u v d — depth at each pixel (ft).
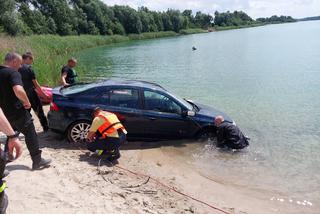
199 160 27.02
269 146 30.63
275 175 25.05
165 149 28.40
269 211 20.31
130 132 28.50
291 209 20.68
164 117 28.89
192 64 100.32
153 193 20.61
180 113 29.45
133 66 96.73
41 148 25.90
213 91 58.13
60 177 19.98
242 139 29.73
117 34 272.31
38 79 50.98
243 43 190.49
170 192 21.27
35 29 200.34
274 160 27.58
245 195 22.12
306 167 26.43
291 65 92.12
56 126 27.14
